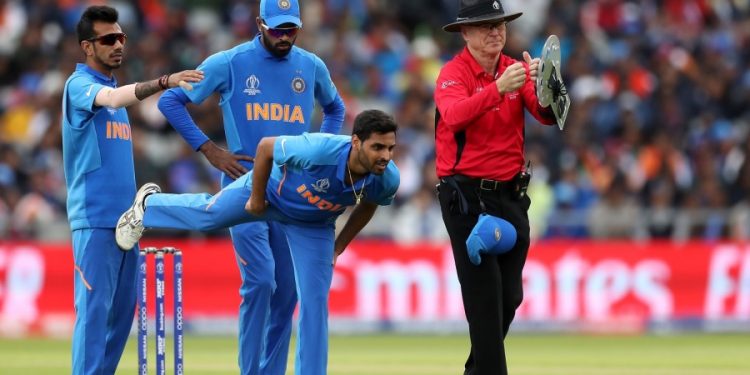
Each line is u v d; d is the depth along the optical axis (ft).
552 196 200.85
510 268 93.40
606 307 186.29
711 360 144.25
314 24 239.91
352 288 186.19
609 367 136.87
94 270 98.63
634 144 216.54
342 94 225.76
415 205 194.70
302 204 91.50
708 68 240.32
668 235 191.93
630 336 178.60
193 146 101.60
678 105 230.27
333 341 171.22
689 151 220.02
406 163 208.74
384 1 252.62
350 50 236.22
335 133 107.65
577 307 186.19
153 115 213.66
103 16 99.19
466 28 91.91
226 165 100.99
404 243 188.34
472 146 91.71
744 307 186.70
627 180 198.59
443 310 185.26
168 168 200.13
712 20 261.44
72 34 233.35
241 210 94.02
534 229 193.98
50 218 195.52
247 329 101.45
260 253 100.37
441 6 256.52
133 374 129.29
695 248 187.42
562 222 192.13
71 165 99.66
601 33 251.39
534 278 186.70
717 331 185.26
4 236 188.55
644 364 140.15
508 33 237.04
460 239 92.48
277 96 102.37
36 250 184.24
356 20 245.45
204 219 95.25
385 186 92.02
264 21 100.83
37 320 183.01
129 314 102.17
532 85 92.12
